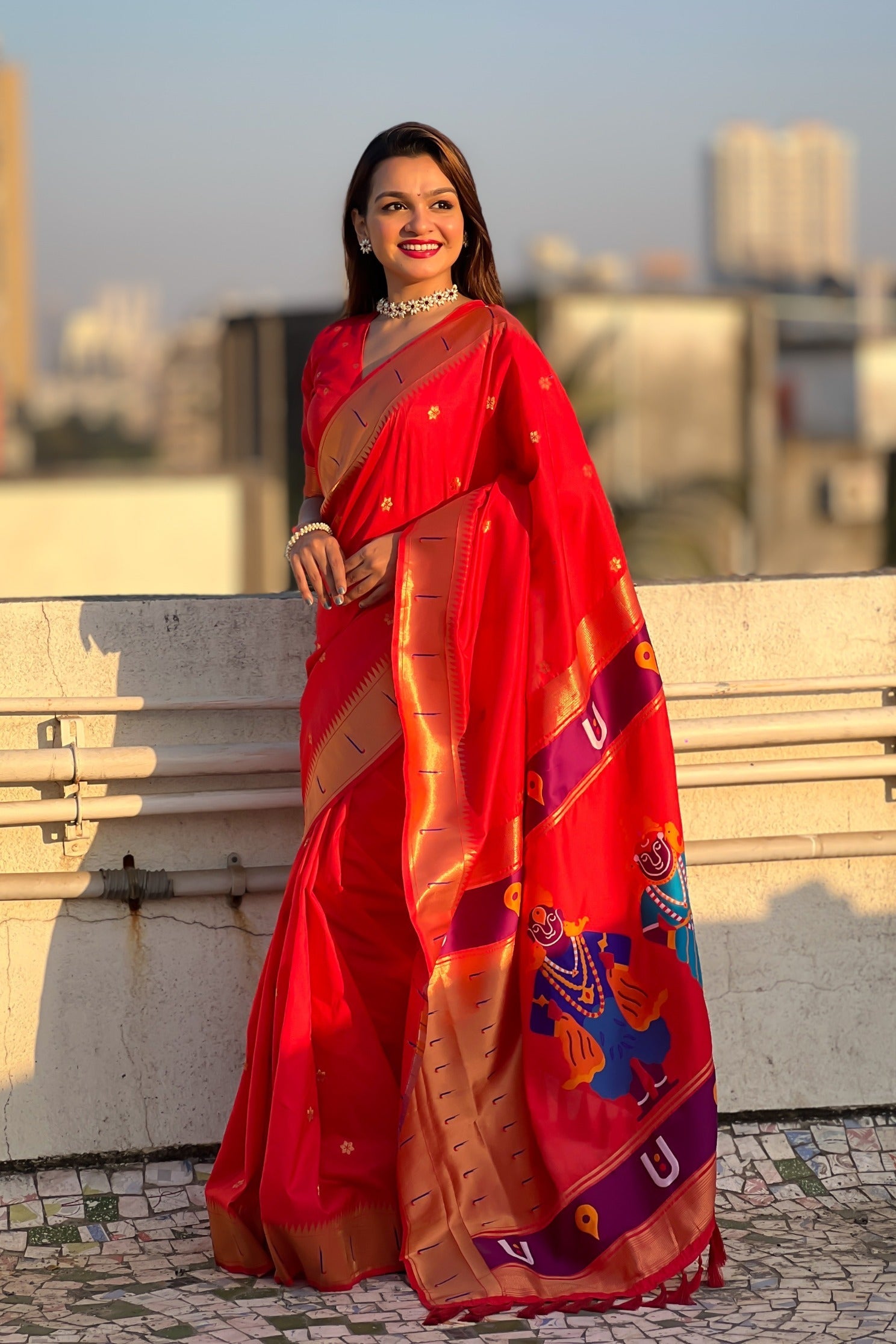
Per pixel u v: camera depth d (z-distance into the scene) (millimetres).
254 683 3426
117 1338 2689
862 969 3631
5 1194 3258
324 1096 3000
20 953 3312
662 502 25328
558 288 25906
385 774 3059
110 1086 3359
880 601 3623
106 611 3365
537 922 3029
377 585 3061
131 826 3369
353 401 3074
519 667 3027
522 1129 3008
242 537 20906
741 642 3574
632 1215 2945
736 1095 3584
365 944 3066
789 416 37125
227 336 20797
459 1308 2797
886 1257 3098
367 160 3184
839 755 3604
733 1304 2867
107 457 67875
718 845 3529
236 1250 2996
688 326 26516
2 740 3318
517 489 3086
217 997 3408
